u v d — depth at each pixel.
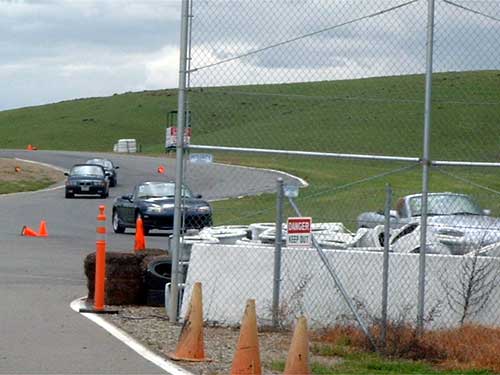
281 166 67.75
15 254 29.31
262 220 37.06
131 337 15.89
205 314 17.56
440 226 19.55
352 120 21.91
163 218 36.62
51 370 13.12
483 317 16.88
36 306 18.92
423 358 15.01
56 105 199.25
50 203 55.72
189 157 16.97
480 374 14.19
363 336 15.86
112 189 69.44
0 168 78.94
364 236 20.42
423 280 15.96
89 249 31.31
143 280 19.77
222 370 13.60
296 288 17.23
